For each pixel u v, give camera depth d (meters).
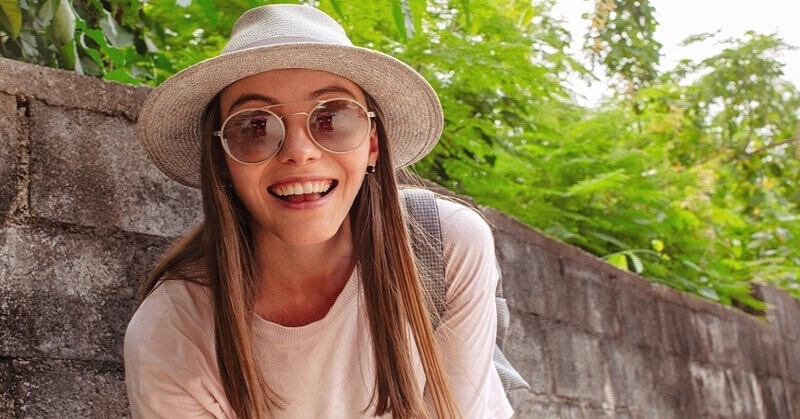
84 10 2.72
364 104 1.72
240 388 1.70
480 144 4.14
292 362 1.77
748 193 7.68
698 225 5.66
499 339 2.30
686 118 6.62
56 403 2.00
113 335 2.12
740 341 6.12
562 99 4.93
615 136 5.26
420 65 3.92
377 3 3.56
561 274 4.01
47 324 2.01
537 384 3.67
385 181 1.78
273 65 1.60
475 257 1.86
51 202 2.05
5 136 2.00
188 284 1.73
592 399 4.09
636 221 5.16
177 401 1.70
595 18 4.77
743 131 7.81
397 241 1.77
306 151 1.62
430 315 1.84
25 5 2.39
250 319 1.74
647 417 4.62
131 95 2.22
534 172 4.89
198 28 3.44
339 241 1.79
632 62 5.27
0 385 1.93
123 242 2.17
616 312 4.47
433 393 1.81
